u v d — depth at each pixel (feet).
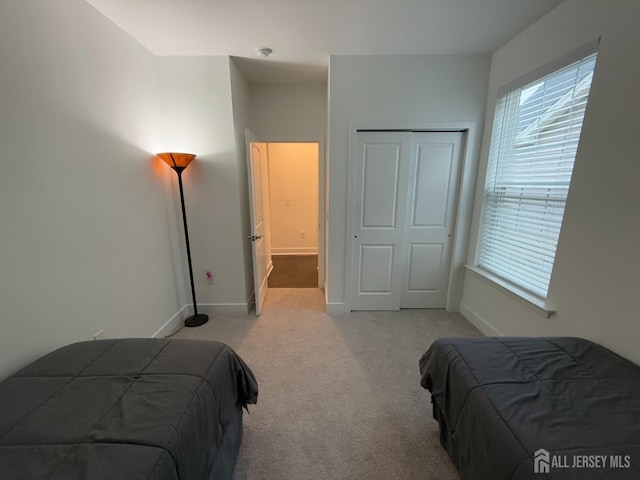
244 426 5.27
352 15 6.14
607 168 4.73
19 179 4.28
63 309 5.04
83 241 5.47
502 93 7.65
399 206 9.23
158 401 3.25
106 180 6.10
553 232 6.14
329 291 9.77
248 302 10.05
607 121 4.74
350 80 8.23
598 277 4.89
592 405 3.36
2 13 4.01
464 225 9.28
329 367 7.01
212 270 9.56
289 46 7.55
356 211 9.27
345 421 5.40
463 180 8.94
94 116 5.75
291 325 9.07
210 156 8.65
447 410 4.31
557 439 2.92
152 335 7.80
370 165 8.93
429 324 9.11
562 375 3.88
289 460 4.63
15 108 4.22
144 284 7.46
